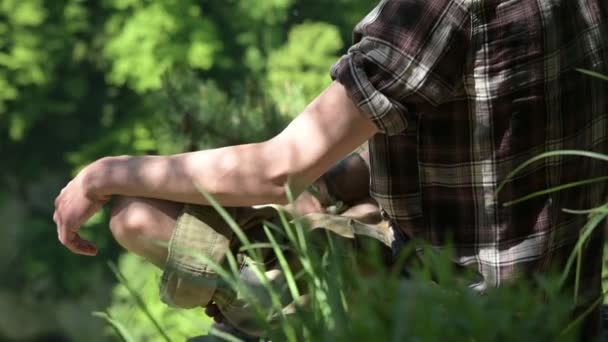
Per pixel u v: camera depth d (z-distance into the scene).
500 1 2.80
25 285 22.33
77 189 3.12
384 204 3.01
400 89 2.82
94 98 22.12
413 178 2.96
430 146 2.89
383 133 2.96
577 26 2.89
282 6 20.73
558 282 2.45
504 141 2.85
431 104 2.84
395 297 2.21
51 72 21.88
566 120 2.88
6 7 21.53
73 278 21.88
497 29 2.80
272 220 3.13
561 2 2.86
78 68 21.98
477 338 2.10
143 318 6.10
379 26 2.84
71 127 22.30
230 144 5.00
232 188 3.01
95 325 21.78
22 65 21.53
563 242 2.94
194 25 20.77
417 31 2.81
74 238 3.18
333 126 2.92
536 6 2.82
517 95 2.83
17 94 21.84
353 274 2.42
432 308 2.12
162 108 5.10
